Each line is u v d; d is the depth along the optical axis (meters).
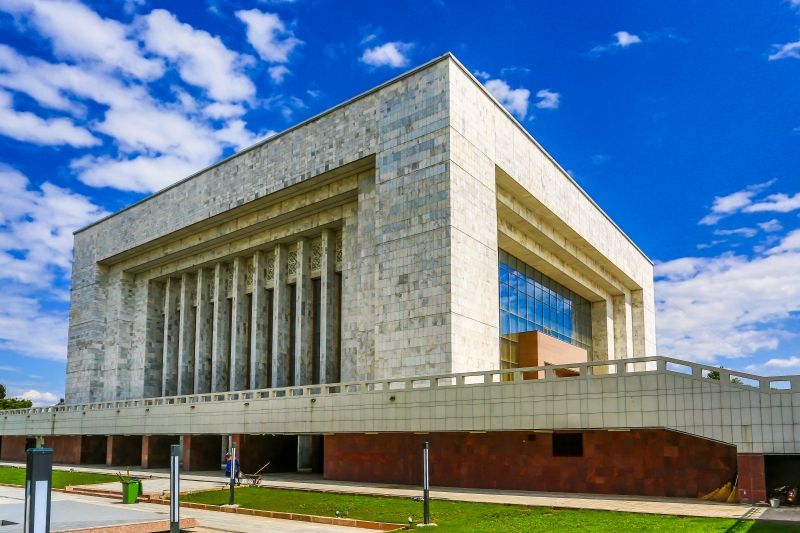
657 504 24.69
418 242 41.34
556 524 20.62
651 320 76.62
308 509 26.42
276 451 46.00
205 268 63.69
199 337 62.03
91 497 33.50
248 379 58.69
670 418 27.16
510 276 54.69
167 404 50.16
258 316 56.84
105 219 69.69
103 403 58.19
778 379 25.28
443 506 25.45
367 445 37.19
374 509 25.42
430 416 34.31
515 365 52.84
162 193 62.41
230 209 54.75
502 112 47.56
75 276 72.81
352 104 47.19
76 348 70.19
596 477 29.30
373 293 45.50
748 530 18.55
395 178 43.38
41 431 63.00
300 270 53.84
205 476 42.06
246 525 23.64
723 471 26.53
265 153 52.84
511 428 31.38
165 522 20.23
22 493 34.50
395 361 41.03
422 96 43.03
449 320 39.03
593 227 61.41
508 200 49.12
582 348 67.31
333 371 50.06
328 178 48.78
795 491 25.06
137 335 67.94
